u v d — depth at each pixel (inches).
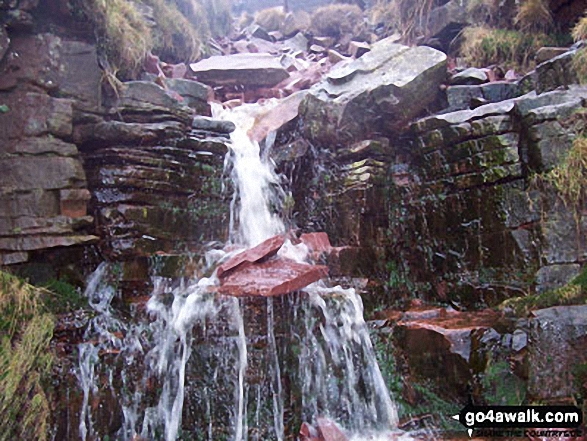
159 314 169.0
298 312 170.7
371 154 217.2
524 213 178.1
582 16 236.2
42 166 168.4
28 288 153.7
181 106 206.7
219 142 213.3
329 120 222.1
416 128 216.2
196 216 203.2
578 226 164.9
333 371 171.0
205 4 394.9
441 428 159.2
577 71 190.4
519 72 250.1
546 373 142.5
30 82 170.4
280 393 162.1
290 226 231.8
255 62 314.7
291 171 235.8
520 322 154.8
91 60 187.3
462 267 195.3
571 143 169.5
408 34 317.1
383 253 211.2
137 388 155.6
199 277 184.9
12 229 163.0
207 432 156.1
